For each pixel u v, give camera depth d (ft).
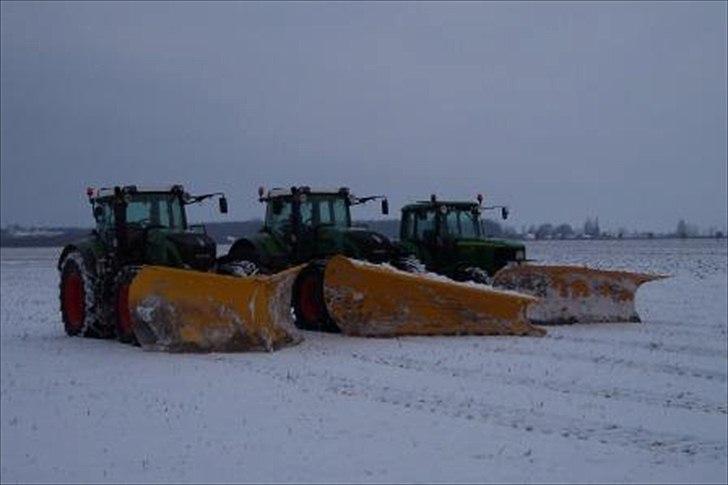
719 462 23.59
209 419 28.84
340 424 27.81
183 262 48.75
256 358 41.81
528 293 55.11
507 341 46.98
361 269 49.65
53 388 34.65
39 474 23.12
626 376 35.78
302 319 53.47
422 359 40.91
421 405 30.58
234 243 56.75
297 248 55.06
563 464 23.29
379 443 25.45
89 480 22.50
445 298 49.14
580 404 30.53
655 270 122.93
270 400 31.63
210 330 43.91
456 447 24.95
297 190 55.67
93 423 28.68
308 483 21.74
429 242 61.41
